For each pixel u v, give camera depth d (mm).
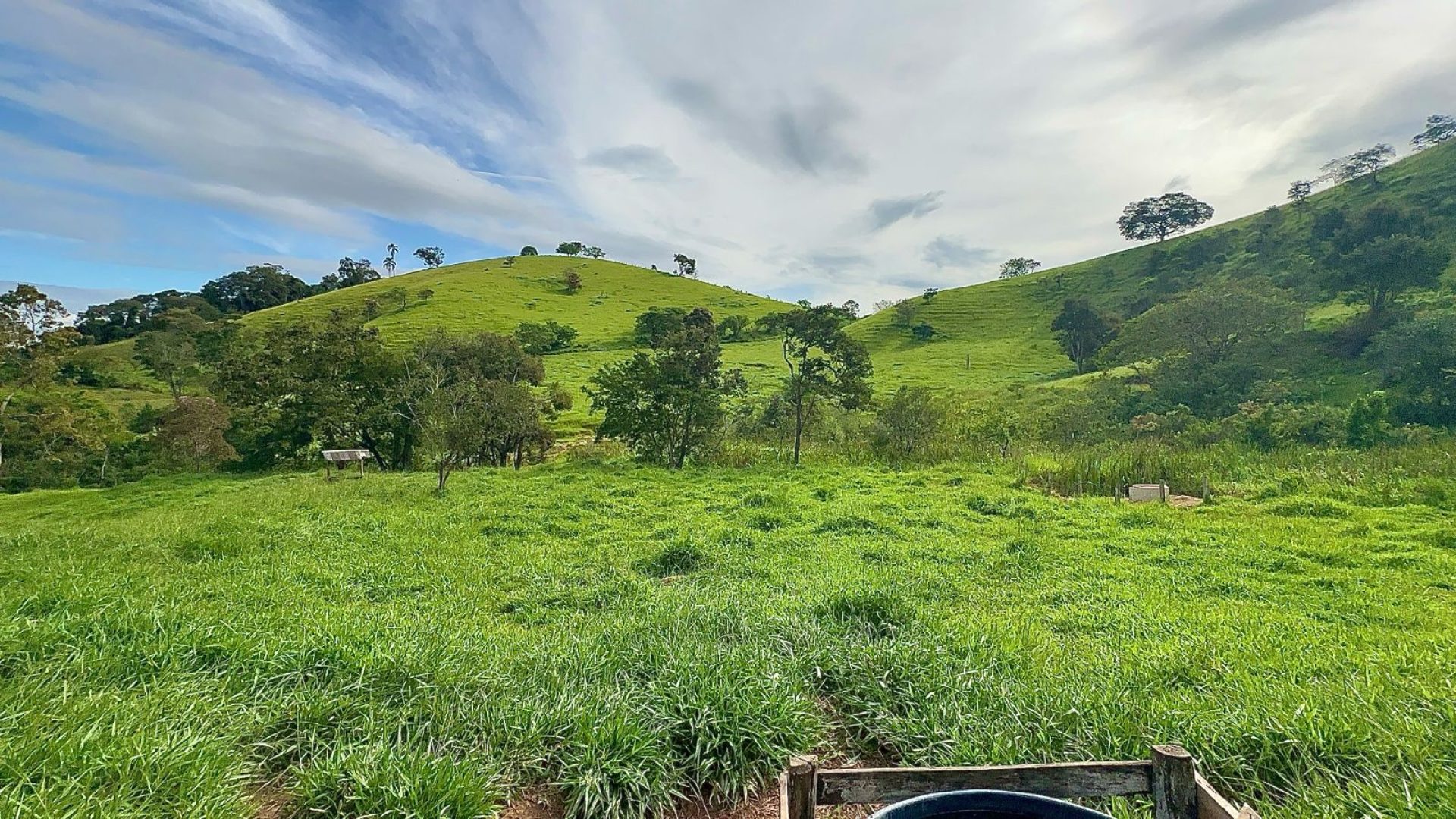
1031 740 3602
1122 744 3492
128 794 2852
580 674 4438
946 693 4215
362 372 30688
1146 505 13898
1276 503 13328
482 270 123938
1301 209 85062
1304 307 44156
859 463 23109
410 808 2939
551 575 8445
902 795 2383
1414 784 3020
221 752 3262
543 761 3518
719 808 3449
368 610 6484
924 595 7348
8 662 4008
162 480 27156
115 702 3541
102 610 4793
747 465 23188
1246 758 3438
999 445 24125
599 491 16719
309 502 14844
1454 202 63406
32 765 2938
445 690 4066
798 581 7918
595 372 64000
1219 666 4848
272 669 4156
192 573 7730
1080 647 5633
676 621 5676
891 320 92250
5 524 17438
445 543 10203
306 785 3127
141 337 52344
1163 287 78000
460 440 17438
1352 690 4129
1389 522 11320
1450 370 30328
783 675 4391
